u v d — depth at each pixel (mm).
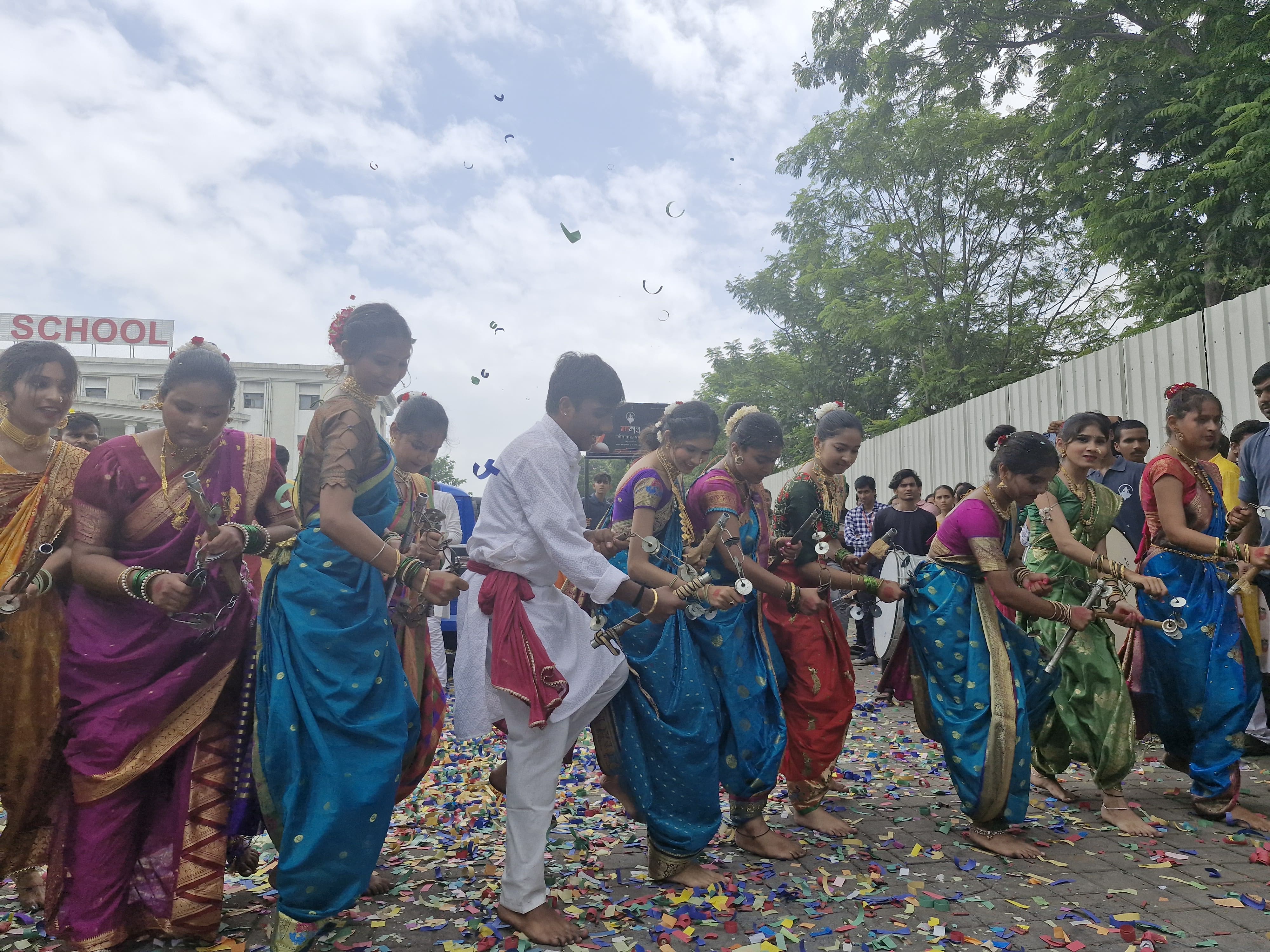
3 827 3588
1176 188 13375
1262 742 4988
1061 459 4164
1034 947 2598
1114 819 3768
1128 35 14820
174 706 2668
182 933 2602
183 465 2875
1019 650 3699
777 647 3850
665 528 3463
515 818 2771
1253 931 2691
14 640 2959
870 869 3232
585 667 2910
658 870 3164
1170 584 3998
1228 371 6715
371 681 2668
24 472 3219
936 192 22297
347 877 2525
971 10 15641
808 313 27391
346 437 2699
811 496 4086
